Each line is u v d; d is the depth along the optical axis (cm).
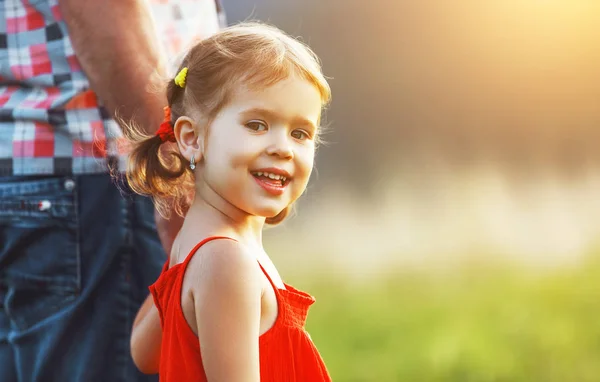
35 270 337
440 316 762
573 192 1300
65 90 341
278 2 1745
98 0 320
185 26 372
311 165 271
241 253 255
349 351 684
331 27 1786
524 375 644
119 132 342
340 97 1742
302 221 1183
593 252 966
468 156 1556
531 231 1105
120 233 341
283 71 266
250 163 262
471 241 1058
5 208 335
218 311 249
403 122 1706
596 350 677
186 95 279
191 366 256
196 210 274
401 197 1317
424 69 1777
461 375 644
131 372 344
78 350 339
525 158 1534
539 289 838
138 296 346
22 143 337
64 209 337
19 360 338
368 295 840
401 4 1797
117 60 321
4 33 343
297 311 270
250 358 250
